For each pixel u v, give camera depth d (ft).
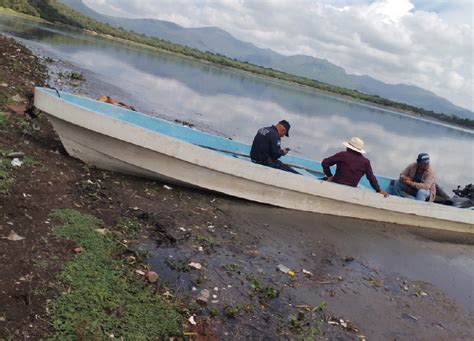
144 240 20.44
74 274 15.75
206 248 21.43
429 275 25.82
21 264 15.33
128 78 89.20
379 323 19.16
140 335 14.07
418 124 238.48
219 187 28.89
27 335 12.61
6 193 19.83
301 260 23.26
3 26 136.05
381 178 38.70
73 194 22.56
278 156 31.27
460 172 81.51
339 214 31.68
